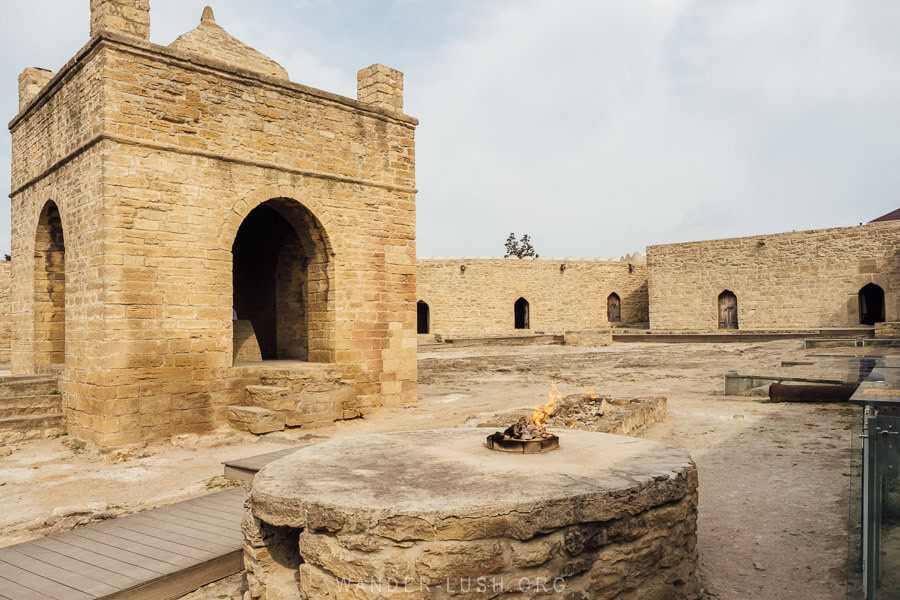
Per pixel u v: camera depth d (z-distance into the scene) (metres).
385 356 14.25
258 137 12.23
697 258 34.25
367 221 14.01
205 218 11.48
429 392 16.81
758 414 11.88
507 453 5.44
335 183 13.41
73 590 4.81
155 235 10.85
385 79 14.45
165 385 10.91
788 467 8.11
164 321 10.92
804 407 12.42
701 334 31.00
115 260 10.40
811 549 5.62
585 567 4.10
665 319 35.31
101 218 10.39
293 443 10.92
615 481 4.42
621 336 33.06
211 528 6.17
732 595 4.89
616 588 4.24
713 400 13.95
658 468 4.78
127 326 10.50
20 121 13.80
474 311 35.56
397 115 14.57
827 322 30.30
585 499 4.11
